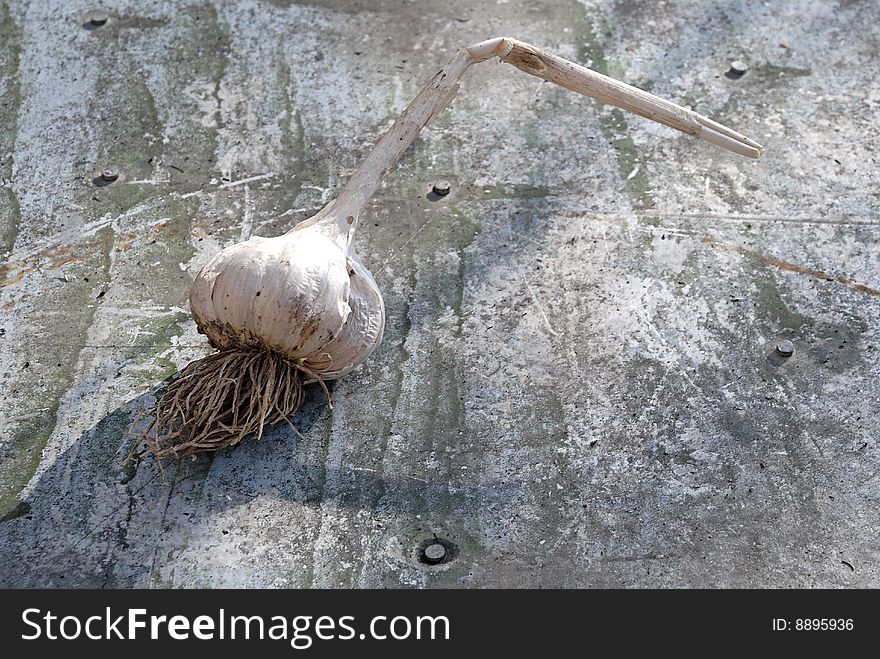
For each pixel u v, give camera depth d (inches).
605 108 27.3
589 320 24.0
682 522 21.8
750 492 22.1
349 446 22.6
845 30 28.7
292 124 27.0
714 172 26.1
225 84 27.8
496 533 21.7
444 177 26.1
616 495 22.1
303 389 23.0
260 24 28.9
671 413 22.9
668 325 23.9
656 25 28.8
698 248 25.0
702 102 27.3
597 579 21.3
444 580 21.3
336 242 22.4
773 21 28.9
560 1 29.4
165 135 26.9
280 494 22.1
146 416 22.8
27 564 21.4
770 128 26.9
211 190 26.0
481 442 22.6
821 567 21.4
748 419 22.9
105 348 23.7
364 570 21.4
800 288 24.4
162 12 29.1
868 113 27.2
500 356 23.6
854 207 25.6
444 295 24.4
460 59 23.5
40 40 28.5
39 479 22.2
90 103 27.4
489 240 25.1
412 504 22.0
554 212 25.5
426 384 23.3
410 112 23.3
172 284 24.5
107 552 21.5
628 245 25.0
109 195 25.9
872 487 22.2
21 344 23.7
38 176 26.2
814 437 22.7
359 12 29.1
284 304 21.7
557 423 22.8
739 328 23.9
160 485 22.1
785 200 25.7
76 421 22.8
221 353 22.3
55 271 24.7
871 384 23.2
